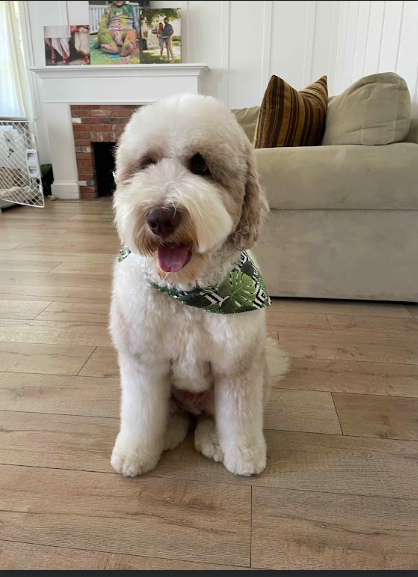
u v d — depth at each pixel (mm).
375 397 1341
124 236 850
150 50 4574
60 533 874
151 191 793
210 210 799
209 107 871
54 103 4715
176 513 923
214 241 817
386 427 1207
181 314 912
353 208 1847
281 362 1426
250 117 3100
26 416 1224
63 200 4891
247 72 4707
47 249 2898
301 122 2031
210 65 4707
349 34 3895
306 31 4496
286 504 951
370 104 1782
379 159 1756
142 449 1033
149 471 1038
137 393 1013
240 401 1004
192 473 1036
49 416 1225
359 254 1938
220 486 998
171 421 1177
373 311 1968
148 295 909
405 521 913
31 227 3535
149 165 883
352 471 1050
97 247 2947
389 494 983
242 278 954
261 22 4512
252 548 849
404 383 1415
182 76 4492
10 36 4691
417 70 2268
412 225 1858
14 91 4875
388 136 1788
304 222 1915
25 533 872
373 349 1631
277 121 1987
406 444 1143
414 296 1973
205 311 907
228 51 4645
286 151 1825
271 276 2029
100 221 3758
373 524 905
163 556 831
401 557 836
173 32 4516
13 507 930
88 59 4637
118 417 1226
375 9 3055
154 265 848
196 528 889
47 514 915
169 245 818
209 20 4551
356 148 1787
